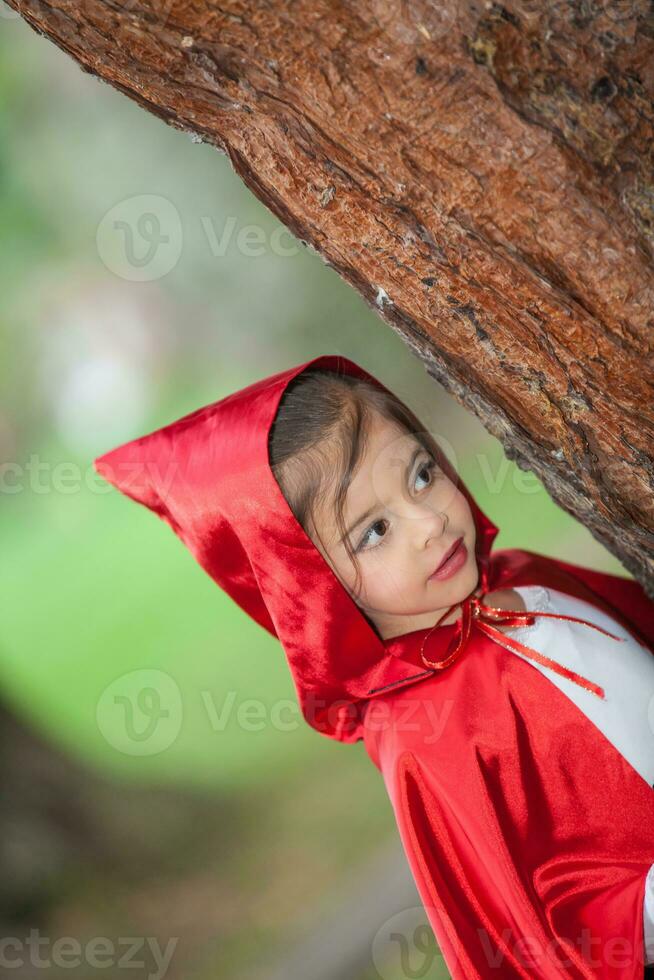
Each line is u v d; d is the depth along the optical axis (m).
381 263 1.31
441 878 1.57
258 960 4.36
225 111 1.24
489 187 1.17
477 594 1.74
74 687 6.89
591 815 1.57
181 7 1.09
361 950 3.96
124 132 10.20
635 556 1.71
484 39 1.08
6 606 8.72
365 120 1.15
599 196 1.15
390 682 1.70
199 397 10.61
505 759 1.58
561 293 1.22
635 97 1.11
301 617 1.67
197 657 7.15
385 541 1.60
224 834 5.40
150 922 4.77
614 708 1.61
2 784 5.28
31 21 1.24
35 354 10.59
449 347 1.38
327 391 1.63
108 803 5.46
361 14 1.07
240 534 1.65
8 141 10.26
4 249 10.41
